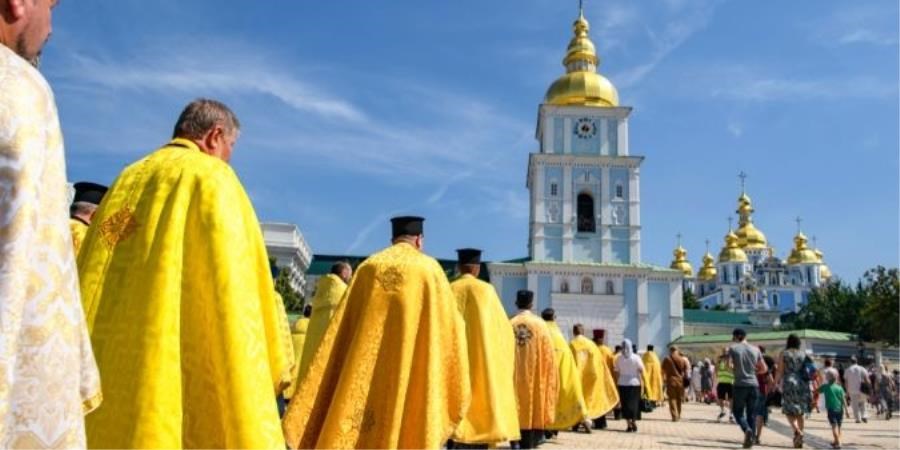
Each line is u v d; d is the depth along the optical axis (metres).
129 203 4.16
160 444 3.70
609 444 15.32
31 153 2.09
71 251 2.22
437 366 7.44
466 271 10.68
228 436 3.76
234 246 4.02
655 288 57.28
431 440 7.19
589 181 57.50
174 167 4.20
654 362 29.94
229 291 3.92
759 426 16.56
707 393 38.28
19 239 2.03
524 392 13.30
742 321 69.50
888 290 52.72
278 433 3.86
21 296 2.01
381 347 7.39
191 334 3.92
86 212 7.62
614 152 58.06
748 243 117.12
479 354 9.80
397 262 7.59
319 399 7.46
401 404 7.21
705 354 54.72
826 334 52.94
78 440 2.17
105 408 3.77
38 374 2.08
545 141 58.41
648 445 15.33
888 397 30.39
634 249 56.78
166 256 3.95
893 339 51.66
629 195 57.38
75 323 2.20
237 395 3.78
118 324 3.90
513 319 13.74
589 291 55.84
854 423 26.25
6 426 2.01
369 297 7.49
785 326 78.56
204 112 4.54
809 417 28.75
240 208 4.19
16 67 2.17
